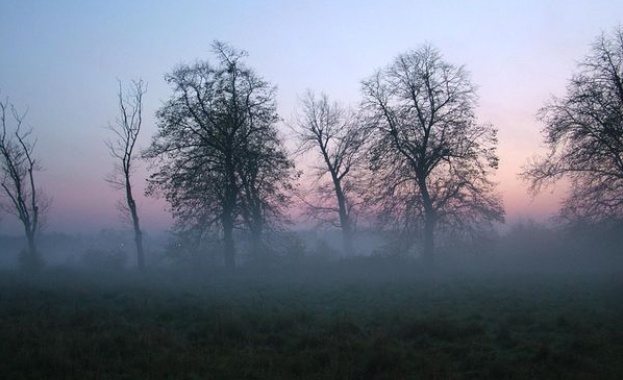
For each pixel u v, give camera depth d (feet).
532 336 44.65
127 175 146.72
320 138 161.27
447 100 117.08
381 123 120.06
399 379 33.06
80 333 44.83
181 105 122.62
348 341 40.88
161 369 35.19
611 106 93.81
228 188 125.59
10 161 154.40
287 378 33.30
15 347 40.37
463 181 115.85
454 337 44.37
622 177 94.73
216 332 45.83
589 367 34.86
